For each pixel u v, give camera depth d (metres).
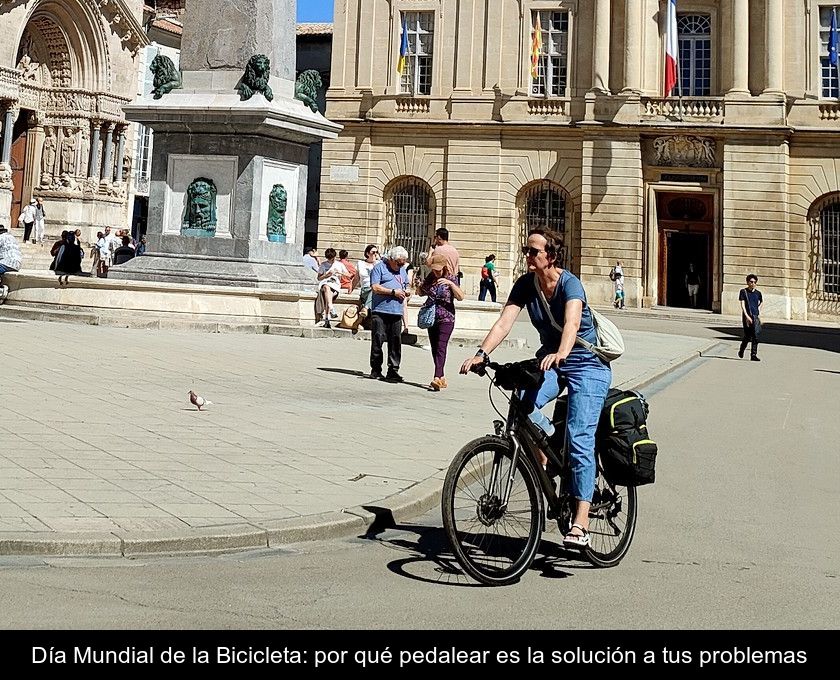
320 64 58.09
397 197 47.31
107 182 43.78
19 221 39.88
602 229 44.03
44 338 15.72
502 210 45.59
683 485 9.83
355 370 15.84
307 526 6.97
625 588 6.28
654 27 45.03
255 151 19.12
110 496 7.31
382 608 5.62
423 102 46.28
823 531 8.08
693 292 44.78
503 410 13.33
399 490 8.26
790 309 42.94
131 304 18.52
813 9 43.12
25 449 8.61
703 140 43.22
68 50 42.56
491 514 6.31
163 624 5.16
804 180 42.97
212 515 7.02
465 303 22.20
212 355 15.59
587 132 44.06
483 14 45.75
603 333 6.80
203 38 19.67
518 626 5.41
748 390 19.08
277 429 10.50
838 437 13.49
